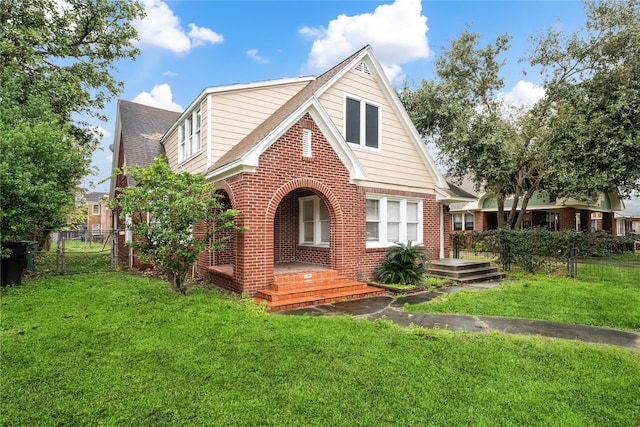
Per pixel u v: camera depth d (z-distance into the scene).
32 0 13.72
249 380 3.86
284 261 12.12
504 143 15.84
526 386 3.78
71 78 13.99
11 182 7.89
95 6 14.90
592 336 5.65
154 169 7.51
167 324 5.71
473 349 4.82
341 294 8.57
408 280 10.03
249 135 10.48
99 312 6.35
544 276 11.99
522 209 17.97
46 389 3.62
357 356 4.52
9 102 10.52
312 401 3.45
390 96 11.91
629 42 13.15
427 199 12.94
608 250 11.75
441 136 18.06
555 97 15.47
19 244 8.88
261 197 8.32
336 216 9.78
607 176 13.36
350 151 9.95
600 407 3.40
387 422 3.12
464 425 3.09
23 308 6.55
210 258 10.33
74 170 9.76
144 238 8.02
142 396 3.51
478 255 17.41
